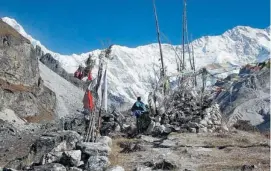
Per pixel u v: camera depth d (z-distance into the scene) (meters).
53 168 15.52
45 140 20.67
